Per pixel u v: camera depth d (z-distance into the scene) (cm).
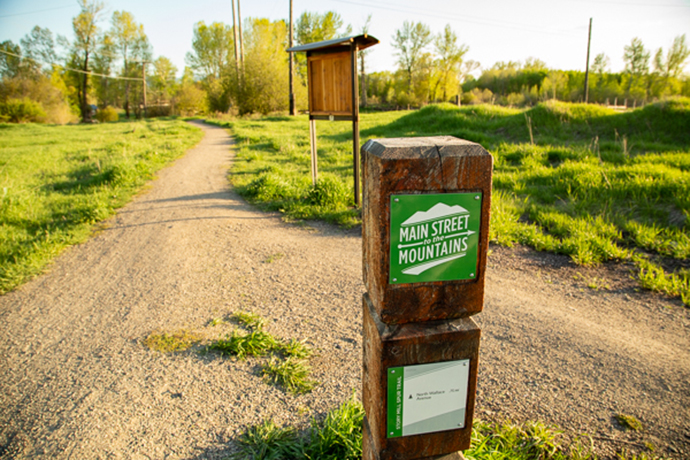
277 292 404
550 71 5447
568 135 1156
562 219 559
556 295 388
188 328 340
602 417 236
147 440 226
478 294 126
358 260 481
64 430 237
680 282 392
